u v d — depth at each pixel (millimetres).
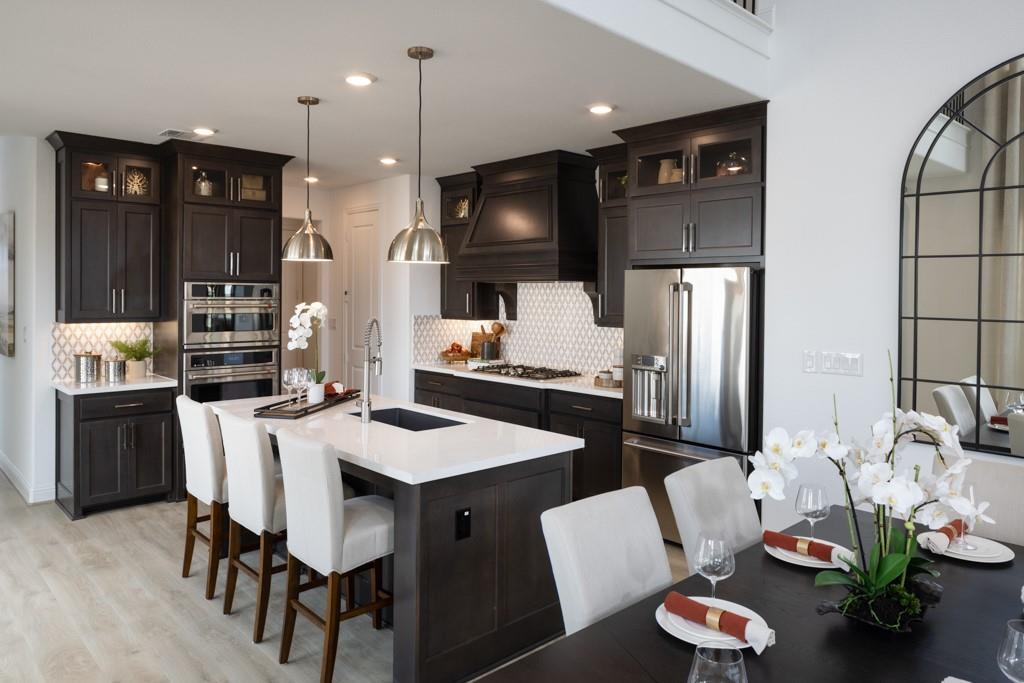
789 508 3936
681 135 4316
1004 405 3219
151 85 3652
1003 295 3217
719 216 4172
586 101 3918
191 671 2881
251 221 5320
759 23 3828
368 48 3115
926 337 3445
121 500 4898
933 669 1514
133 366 5109
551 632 3156
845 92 3693
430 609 2717
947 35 3369
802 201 3863
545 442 3160
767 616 1768
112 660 2955
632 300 4504
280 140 4875
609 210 5031
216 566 3545
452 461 2777
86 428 4730
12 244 5332
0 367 5848
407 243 3439
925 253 3432
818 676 1480
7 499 5148
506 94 3781
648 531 2125
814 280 3832
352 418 3760
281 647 2965
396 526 2754
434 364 6289
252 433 3070
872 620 1693
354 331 6887
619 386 4957
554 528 1909
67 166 4770
